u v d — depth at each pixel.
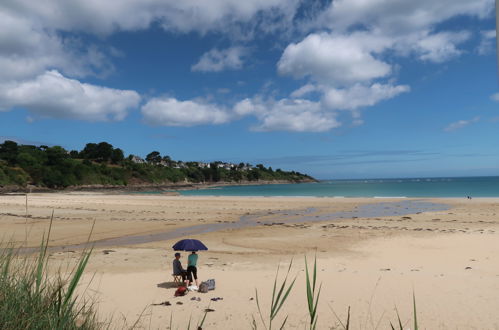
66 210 39.47
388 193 85.94
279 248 17.91
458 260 14.00
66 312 2.58
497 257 14.27
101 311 7.98
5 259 3.35
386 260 14.44
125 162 179.25
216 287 10.30
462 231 22.02
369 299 8.98
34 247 18.03
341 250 17.00
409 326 7.24
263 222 29.92
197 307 8.49
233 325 7.39
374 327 7.23
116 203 51.47
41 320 2.47
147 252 17.03
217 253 16.69
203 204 49.50
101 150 170.50
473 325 7.18
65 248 18.52
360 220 29.84
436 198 55.75
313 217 33.59
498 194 72.06
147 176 177.88
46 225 26.33
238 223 29.34
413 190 98.25
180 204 49.53
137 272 12.52
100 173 152.62
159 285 10.55
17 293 2.76
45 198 64.56
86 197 71.00
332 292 9.64
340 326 7.29
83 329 2.94
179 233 24.27
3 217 30.59
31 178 123.06
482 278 10.80
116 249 17.94
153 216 34.34
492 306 8.17
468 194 73.50
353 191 103.19
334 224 27.42
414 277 11.09
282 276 11.65
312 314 2.07
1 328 2.36
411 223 27.05
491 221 27.45
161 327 7.14
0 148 130.38
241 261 14.68
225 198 63.22
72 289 2.42
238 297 9.32
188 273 10.20
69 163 142.25
